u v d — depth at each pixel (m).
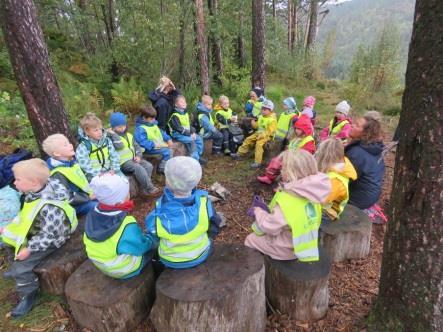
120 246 2.13
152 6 8.83
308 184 2.17
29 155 3.19
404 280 1.97
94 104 8.27
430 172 1.72
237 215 4.04
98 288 2.27
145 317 2.38
